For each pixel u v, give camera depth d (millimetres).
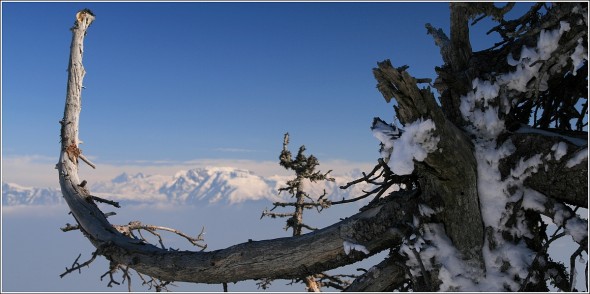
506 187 5316
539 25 5461
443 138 4910
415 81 4711
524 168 5266
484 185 5340
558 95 6195
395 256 5793
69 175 8805
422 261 5406
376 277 5820
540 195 5289
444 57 6113
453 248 5387
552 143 5191
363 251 5754
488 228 5301
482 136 5523
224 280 6477
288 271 6211
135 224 8258
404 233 5582
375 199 6031
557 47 5266
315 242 6062
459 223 5352
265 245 6305
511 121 5656
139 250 7152
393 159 4973
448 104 5848
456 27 5855
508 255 5227
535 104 6219
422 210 5508
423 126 4828
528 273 5141
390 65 4723
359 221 5918
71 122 9305
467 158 5199
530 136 5332
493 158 5355
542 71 5266
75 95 9500
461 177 5188
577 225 5016
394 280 5797
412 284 5758
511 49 5711
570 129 6434
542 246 5199
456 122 5730
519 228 5324
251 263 6273
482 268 5273
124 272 7445
